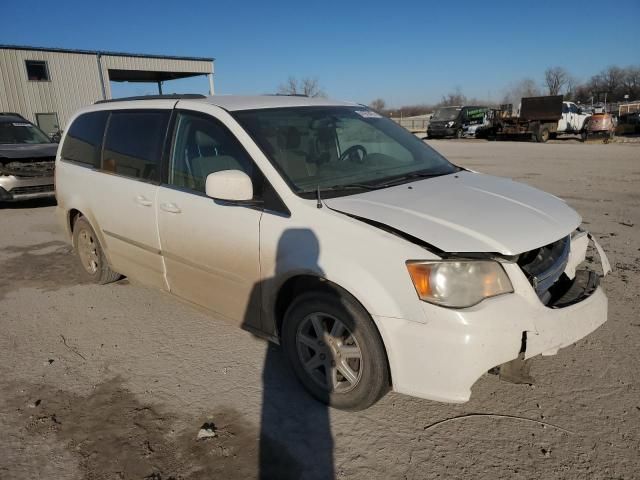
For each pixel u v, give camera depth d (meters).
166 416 3.10
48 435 2.96
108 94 29.84
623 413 2.96
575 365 3.46
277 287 3.12
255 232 3.20
